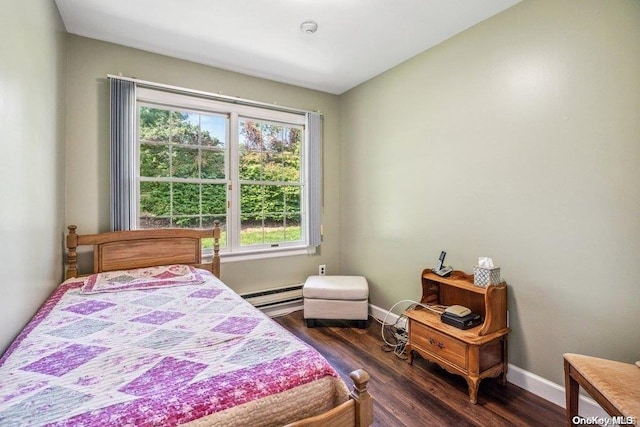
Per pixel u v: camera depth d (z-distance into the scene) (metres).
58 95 2.14
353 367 2.34
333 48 2.66
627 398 1.21
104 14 2.17
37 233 1.69
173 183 2.90
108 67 2.54
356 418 1.05
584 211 1.76
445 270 2.39
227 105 3.09
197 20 2.25
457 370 2.01
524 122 2.02
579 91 1.77
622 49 1.61
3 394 0.93
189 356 1.18
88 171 2.46
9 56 1.30
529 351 2.02
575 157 1.79
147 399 0.90
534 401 1.92
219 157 3.12
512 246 2.10
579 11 1.76
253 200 3.32
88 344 1.29
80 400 0.90
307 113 3.49
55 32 2.05
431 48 2.64
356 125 3.53
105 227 2.53
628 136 1.60
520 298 2.06
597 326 1.72
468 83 2.36
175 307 1.77
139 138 2.73
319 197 3.58
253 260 3.27
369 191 3.37
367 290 3.02
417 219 2.82
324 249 3.72
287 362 1.14
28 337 1.34
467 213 2.39
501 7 2.09
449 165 2.52
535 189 1.97
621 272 1.63
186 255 2.76
